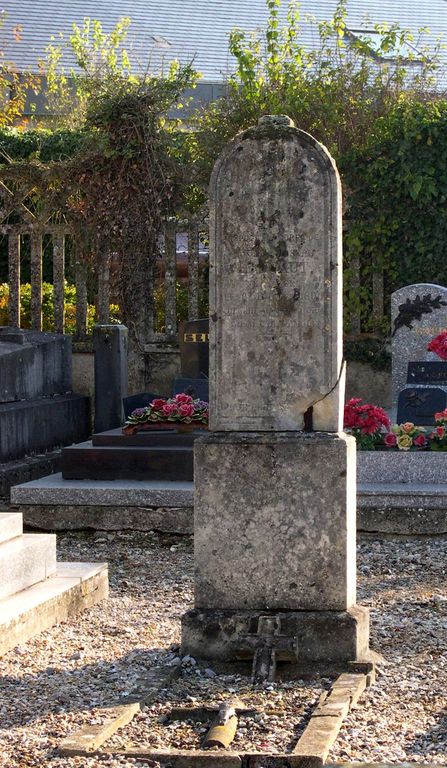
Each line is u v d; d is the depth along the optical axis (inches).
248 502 210.5
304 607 209.3
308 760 161.3
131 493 355.9
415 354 495.2
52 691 199.2
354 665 203.8
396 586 284.8
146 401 424.2
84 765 163.6
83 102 706.8
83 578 264.5
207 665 209.8
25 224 561.3
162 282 576.7
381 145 550.3
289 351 210.4
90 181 555.2
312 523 208.8
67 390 514.9
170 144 556.7
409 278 558.3
